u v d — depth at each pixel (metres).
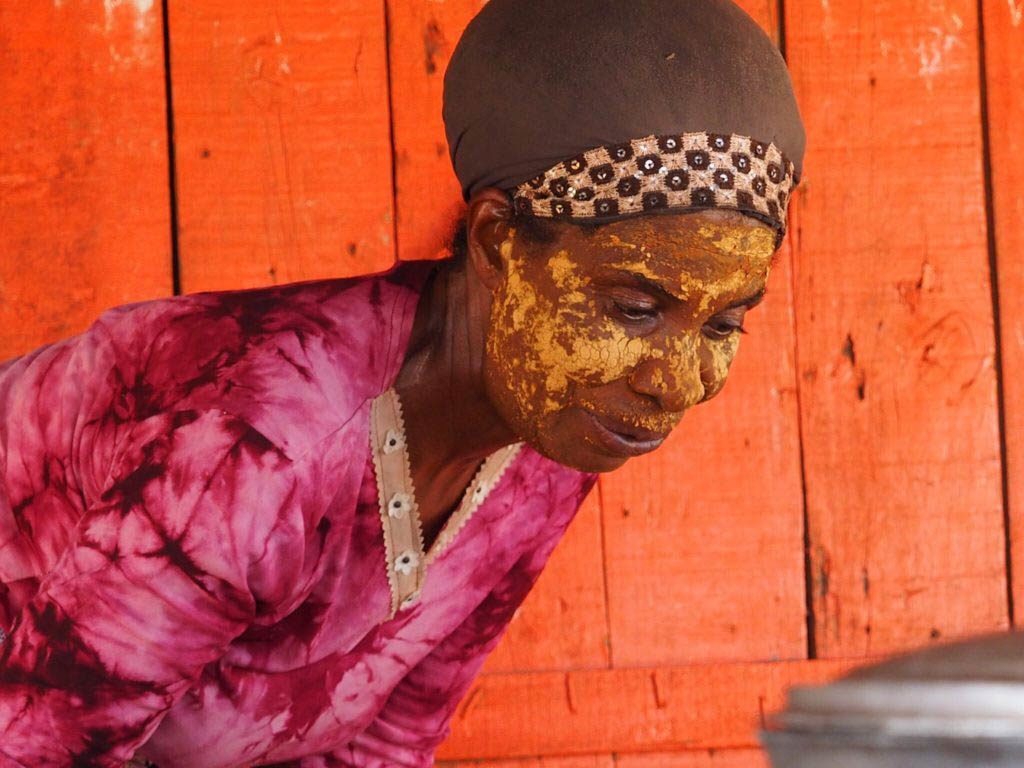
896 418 3.11
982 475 3.12
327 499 1.59
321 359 1.57
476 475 1.80
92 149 2.94
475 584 1.91
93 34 2.94
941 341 3.10
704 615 3.11
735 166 1.41
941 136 3.08
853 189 3.07
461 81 1.53
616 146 1.42
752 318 3.08
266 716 1.83
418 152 3.00
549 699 3.07
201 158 2.96
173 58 2.96
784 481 3.11
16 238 2.92
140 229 2.96
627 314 1.45
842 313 3.09
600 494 3.09
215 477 1.48
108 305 2.95
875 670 0.69
